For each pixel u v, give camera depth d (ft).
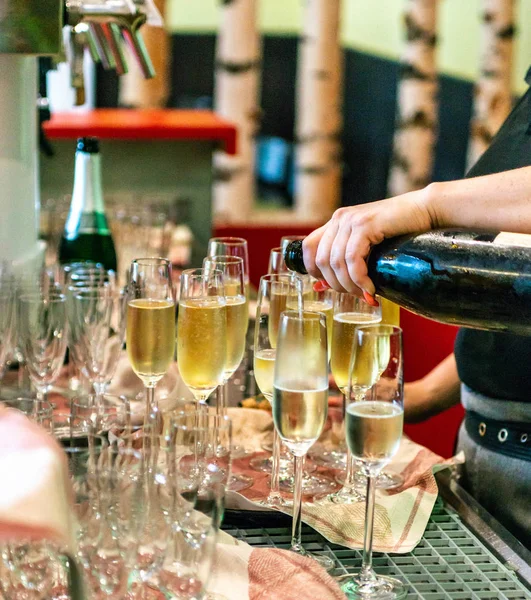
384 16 22.22
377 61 22.57
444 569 3.65
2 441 2.57
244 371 6.01
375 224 4.10
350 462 4.32
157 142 10.08
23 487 2.38
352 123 22.89
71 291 4.81
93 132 9.84
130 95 17.10
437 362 7.72
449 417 7.57
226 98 18.66
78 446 3.00
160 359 4.50
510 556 3.73
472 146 21.18
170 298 4.54
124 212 8.02
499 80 20.54
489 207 4.13
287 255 4.46
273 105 22.80
